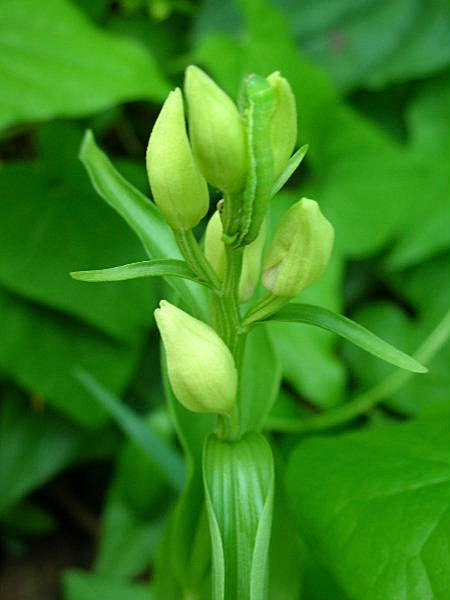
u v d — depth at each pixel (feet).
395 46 0.94
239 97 0.36
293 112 0.37
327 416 0.77
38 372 0.80
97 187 0.51
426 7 0.94
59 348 0.82
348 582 0.48
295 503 0.53
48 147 0.84
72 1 0.96
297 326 0.80
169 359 0.39
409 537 0.47
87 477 1.01
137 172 0.84
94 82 0.79
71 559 0.97
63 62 0.79
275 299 0.41
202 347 0.39
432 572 0.46
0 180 0.81
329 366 0.79
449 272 0.85
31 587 0.94
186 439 0.52
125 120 0.98
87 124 0.92
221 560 0.40
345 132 0.88
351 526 0.50
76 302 0.80
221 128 0.33
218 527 0.42
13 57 0.79
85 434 0.87
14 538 0.96
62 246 0.81
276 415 0.77
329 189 0.87
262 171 0.34
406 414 0.81
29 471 0.86
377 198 0.86
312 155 0.87
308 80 0.87
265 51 0.87
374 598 0.47
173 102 0.36
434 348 0.79
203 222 0.83
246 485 0.44
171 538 0.56
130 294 0.81
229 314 0.42
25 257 0.80
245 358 0.52
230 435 0.45
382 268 0.88
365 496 0.51
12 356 0.80
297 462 0.55
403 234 0.85
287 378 0.78
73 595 0.81
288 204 0.84
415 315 0.91
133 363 0.83
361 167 0.87
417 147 0.89
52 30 0.81
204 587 0.57
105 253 0.82
